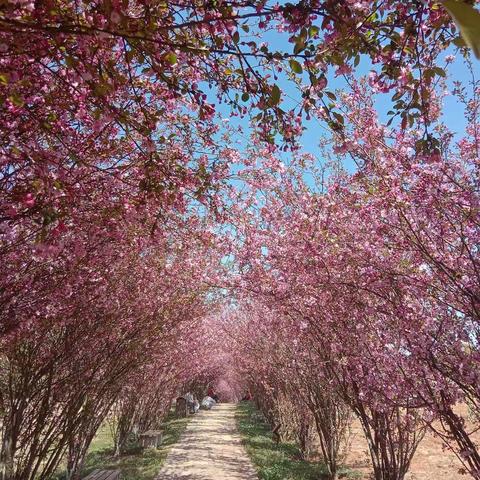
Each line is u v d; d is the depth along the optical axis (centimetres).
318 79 274
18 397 545
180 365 1452
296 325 663
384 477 604
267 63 320
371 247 425
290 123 304
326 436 877
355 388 571
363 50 272
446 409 380
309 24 246
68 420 594
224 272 762
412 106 280
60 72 315
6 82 254
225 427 1838
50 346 571
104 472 790
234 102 327
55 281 432
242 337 1527
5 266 385
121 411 1140
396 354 416
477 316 344
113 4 224
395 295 427
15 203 308
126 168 368
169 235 571
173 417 2234
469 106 374
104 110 302
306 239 530
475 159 362
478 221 348
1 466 549
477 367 359
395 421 614
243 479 914
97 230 384
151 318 688
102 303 550
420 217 369
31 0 211
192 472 966
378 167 395
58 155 301
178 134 414
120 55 337
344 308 514
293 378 1027
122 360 684
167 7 267
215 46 296
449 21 260
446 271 356
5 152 294
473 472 368
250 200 665
